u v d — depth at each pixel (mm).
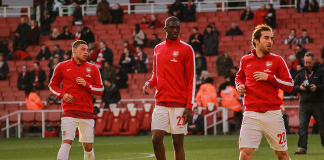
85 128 15336
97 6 53875
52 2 56000
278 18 51469
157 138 13484
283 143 12469
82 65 15469
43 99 43500
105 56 43906
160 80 13672
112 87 38562
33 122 40031
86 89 15250
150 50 48688
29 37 51562
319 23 49812
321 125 20156
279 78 12523
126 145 28031
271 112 12328
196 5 57094
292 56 38031
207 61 46375
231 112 37688
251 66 12625
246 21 51312
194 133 36844
